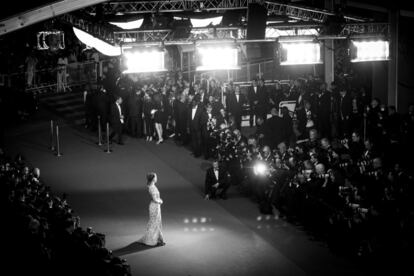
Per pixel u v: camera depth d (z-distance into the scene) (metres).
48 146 28.84
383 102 30.39
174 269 18.22
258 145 24.77
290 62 24.19
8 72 34.97
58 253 15.73
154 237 19.66
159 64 23.89
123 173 25.72
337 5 27.34
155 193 19.59
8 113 31.56
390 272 17.19
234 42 23.97
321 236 20.05
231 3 27.81
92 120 30.56
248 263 18.56
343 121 27.44
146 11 27.27
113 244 19.80
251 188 23.33
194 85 29.86
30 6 16.89
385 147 23.31
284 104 30.27
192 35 27.08
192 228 21.02
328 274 17.83
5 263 15.27
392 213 17.53
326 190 19.98
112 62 32.75
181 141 29.50
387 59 24.97
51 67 35.88
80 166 26.52
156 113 29.22
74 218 17.77
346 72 31.72
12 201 17.91
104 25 24.16
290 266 18.36
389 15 25.67
